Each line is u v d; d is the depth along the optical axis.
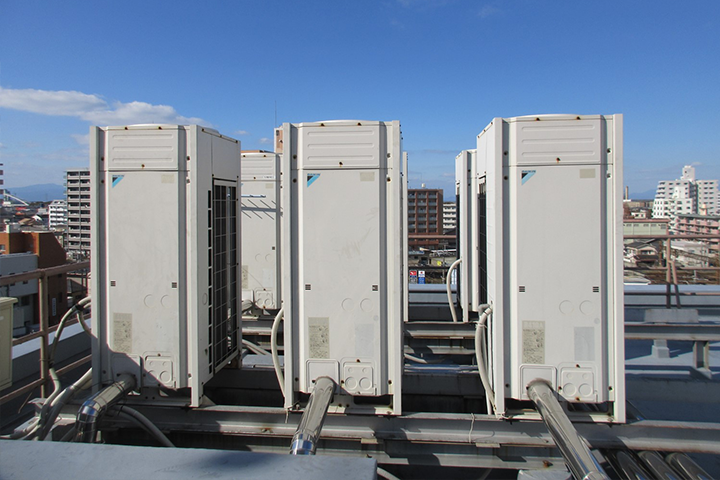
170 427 2.94
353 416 2.84
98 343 2.95
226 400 3.63
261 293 5.43
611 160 2.69
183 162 2.89
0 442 1.70
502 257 2.77
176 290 2.90
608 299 2.71
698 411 3.59
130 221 2.93
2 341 3.10
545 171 2.71
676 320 5.15
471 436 2.77
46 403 2.85
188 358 2.92
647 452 2.67
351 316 2.82
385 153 2.80
